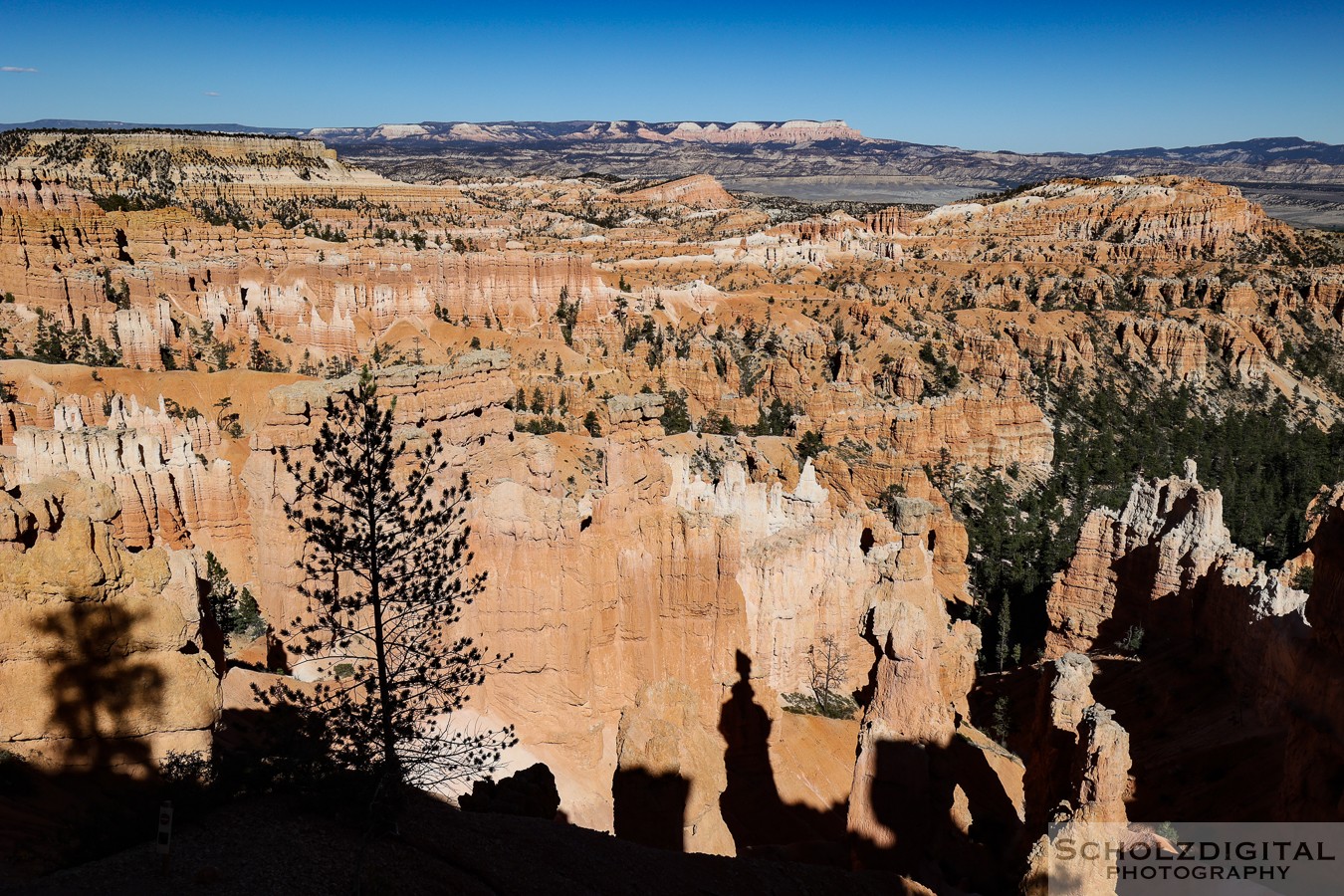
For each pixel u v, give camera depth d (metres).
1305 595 50.44
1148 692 55.81
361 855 22.28
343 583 51.97
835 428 128.25
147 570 27.45
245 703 38.44
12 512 26.05
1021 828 39.19
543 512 47.41
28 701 25.61
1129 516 66.38
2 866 21.44
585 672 48.16
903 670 35.41
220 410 109.19
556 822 29.48
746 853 39.19
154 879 20.95
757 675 50.25
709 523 49.00
